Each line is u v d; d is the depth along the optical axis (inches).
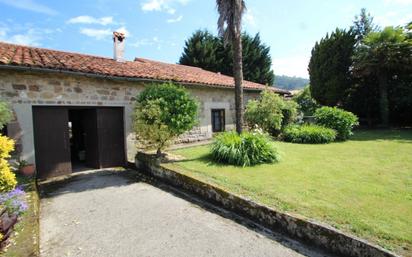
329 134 398.6
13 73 233.9
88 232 142.4
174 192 214.7
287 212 137.9
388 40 534.3
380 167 231.5
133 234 139.3
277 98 444.1
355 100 644.7
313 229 122.4
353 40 629.9
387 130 535.5
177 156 293.6
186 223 152.6
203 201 191.3
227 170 226.8
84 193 213.5
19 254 104.7
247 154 251.4
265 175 209.8
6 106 201.9
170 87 282.4
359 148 334.6
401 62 533.0
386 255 97.2
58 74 262.1
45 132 262.2
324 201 151.1
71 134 401.7
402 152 298.4
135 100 327.3
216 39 991.0
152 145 315.3
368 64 542.0
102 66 310.2
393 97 593.0
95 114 301.4
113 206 182.5
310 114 746.2
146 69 375.2
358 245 105.6
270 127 453.1
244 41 959.6
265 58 1026.1
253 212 154.5
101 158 306.7
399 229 114.4
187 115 270.8
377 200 151.2
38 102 249.3
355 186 177.9
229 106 469.4
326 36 655.1
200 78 422.9
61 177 268.5
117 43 383.9
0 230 110.5
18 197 154.0
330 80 637.9
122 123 322.3
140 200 194.9
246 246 124.7
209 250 121.4
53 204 188.2
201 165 246.5
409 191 166.2
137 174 279.6
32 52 298.8
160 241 131.0
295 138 410.3
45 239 135.1
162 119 262.8
